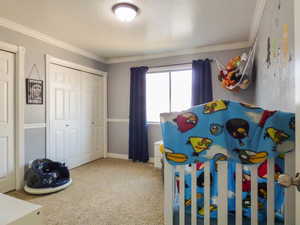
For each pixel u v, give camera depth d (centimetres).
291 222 94
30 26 273
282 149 96
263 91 232
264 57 221
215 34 306
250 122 101
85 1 211
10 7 222
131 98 421
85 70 391
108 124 457
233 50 349
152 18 252
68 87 356
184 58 387
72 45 353
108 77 455
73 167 369
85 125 398
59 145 339
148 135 419
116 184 287
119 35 308
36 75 295
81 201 233
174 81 403
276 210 105
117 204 226
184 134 109
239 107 103
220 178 104
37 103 296
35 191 248
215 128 104
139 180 303
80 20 256
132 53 405
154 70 410
